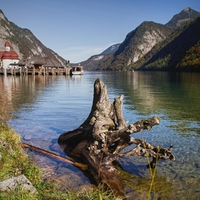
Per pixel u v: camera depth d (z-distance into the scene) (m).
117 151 7.37
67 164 7.10
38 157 7.50
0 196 4.30
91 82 51.44
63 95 26.25
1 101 20.66
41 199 4.58
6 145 6.48
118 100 7.83
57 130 11.25
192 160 7.73
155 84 43.84
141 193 5.65
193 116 14.87
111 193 5.43
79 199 4.93
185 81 51.25
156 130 11.53
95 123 7.41
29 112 15.71
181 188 5.91
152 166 7.16
